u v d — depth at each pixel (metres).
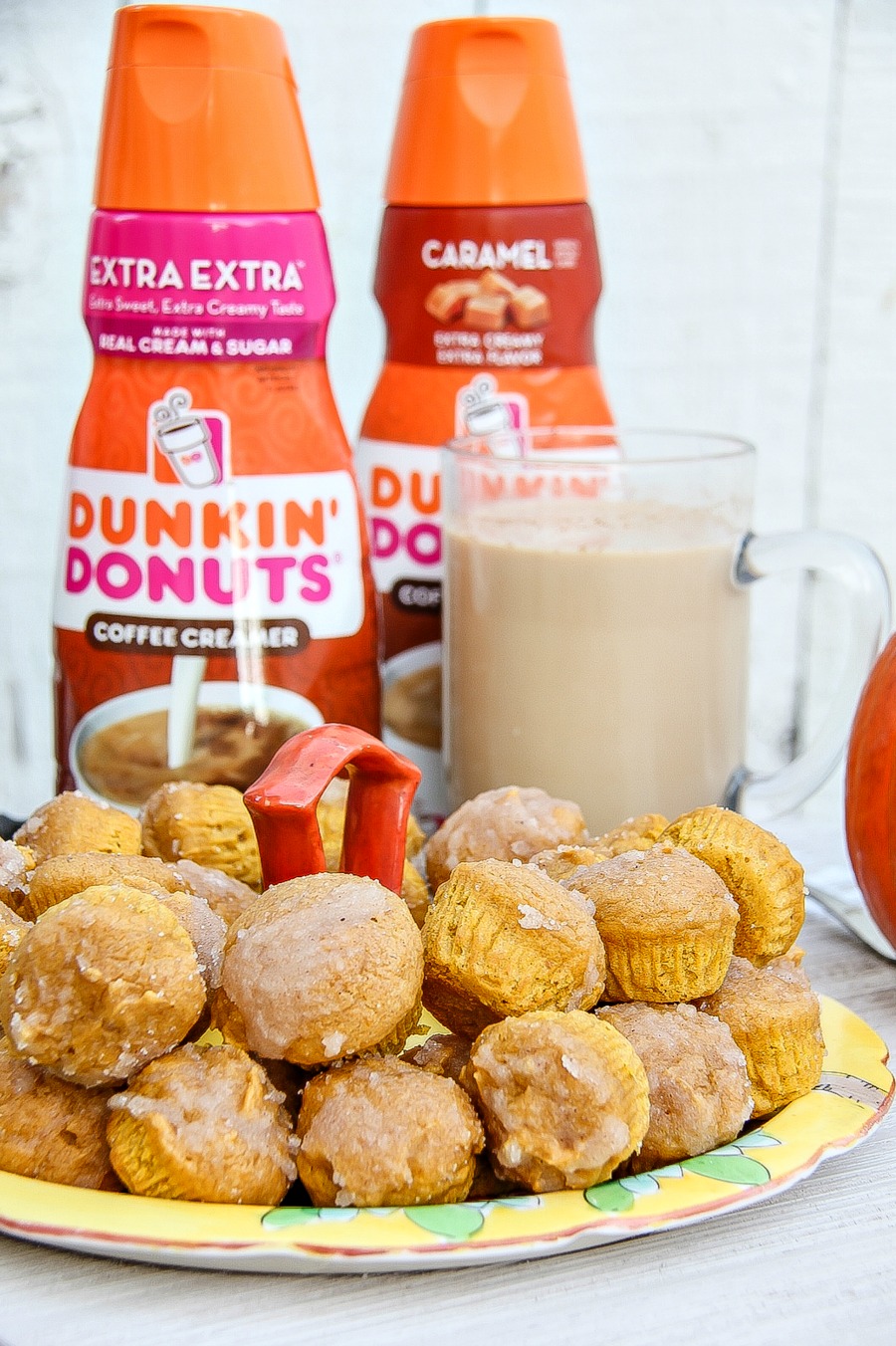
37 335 0.95
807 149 0.97
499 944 0.60
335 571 0.74
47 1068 0.59
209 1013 0.60
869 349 1.00
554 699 0.74
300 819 0.62
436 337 0.78
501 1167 0.59
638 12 0.94
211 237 0.71
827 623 1.04
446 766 0.78
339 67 0.94
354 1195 0.58
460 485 0.75
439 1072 0.60
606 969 0.61
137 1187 0.58
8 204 0.93
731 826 0.64
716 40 0.95
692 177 0.97
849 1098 0.62
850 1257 0.59
